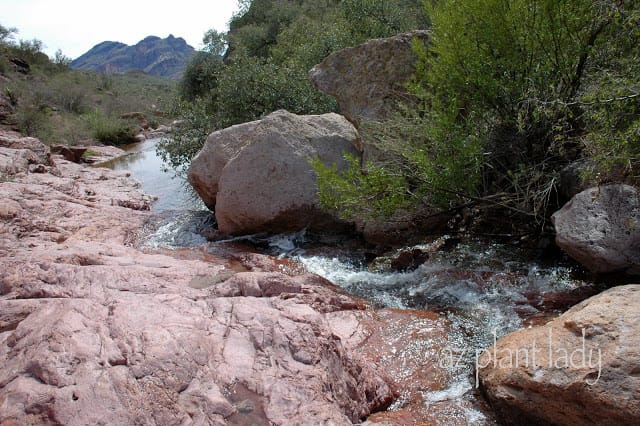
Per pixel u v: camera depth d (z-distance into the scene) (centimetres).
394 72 821
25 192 968
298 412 294
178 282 537
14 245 707
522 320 468
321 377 328
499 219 650
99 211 944
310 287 522
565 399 307
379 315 496
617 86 473
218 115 1212
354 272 632
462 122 644
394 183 589
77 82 4109
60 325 330
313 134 788
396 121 700
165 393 290
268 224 757
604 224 466
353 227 759
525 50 605
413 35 826
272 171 748
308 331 365
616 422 286
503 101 617
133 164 1773
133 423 267
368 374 376
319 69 890
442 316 495
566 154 590
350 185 601
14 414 260
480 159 591
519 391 330
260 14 2762
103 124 2612
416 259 630
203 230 835
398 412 353
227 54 2769
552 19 575
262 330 363
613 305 345
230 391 306
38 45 4425
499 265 584
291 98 1177
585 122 543
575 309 380
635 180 484
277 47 1927
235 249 724
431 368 407
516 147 615
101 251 636
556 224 495
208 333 357
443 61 639
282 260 668
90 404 271
